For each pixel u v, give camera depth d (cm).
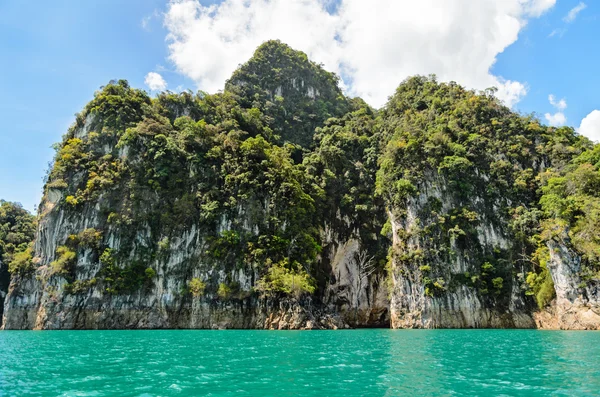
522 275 6450
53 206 6994
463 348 3184
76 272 6525
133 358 2620
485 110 8075
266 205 7050
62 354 2861
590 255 5534
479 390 1652
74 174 7144
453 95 8706
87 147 7475
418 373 2033
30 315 6581
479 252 6750
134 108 8062
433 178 7119
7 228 9538
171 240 6794
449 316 6247
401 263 6662
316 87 11756
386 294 7388
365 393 1605
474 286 6450
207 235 6856
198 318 6344
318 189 7794
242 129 9081
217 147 7631
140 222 6825
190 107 8862
